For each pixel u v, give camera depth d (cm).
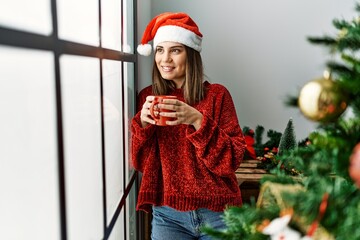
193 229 100
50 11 45
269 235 45
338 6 163
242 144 98
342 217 39
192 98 104
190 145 99
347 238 37
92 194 67
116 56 92
